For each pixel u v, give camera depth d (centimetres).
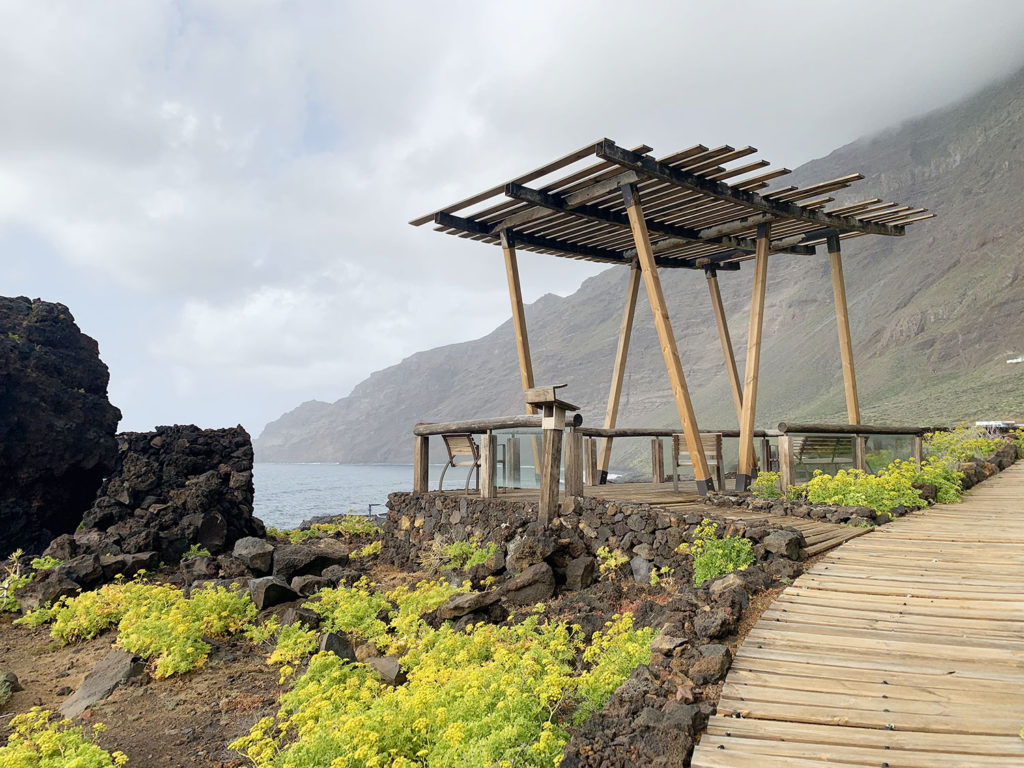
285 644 600
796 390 12300
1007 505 849
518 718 356
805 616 442
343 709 436
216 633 666
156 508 1059
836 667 362
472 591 730
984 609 446
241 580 802
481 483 931
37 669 620
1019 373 6944
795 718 307
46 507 1185
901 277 14600
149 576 919
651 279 899
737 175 888
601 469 1119
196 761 428
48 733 407
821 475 888
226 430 1225
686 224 1125
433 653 530
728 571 576
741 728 301
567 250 1206
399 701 423
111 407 1326
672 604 484
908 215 1112
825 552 619
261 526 1229
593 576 718
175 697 529
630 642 451
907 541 648
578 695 419
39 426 1174
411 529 1023
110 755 420
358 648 618
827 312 16738
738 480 1007
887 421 6606
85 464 1227
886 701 320
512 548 779
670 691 338
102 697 528
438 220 1046
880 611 449
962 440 1434
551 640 540
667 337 905
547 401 793
